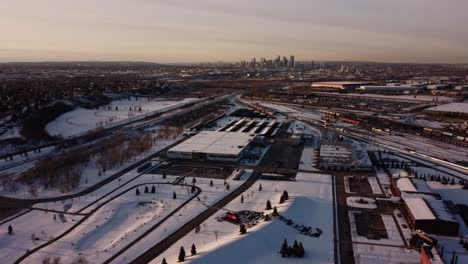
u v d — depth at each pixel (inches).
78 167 4052.7
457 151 4980.3
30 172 3818.9
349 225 2743.6
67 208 3063.5
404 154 4788.4
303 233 2598.4
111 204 3147.1
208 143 4911.4
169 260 2250.2
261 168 4146.2
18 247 2440.9
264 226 2581.2
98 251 2399.1
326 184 3617.1
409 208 2783.0
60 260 2287.2
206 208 3048.7
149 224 2763.3
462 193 3385.8
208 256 2213.3
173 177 3831.2
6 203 3142.2
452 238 2514.8
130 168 4138.8
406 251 2377.0
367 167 4035.4
